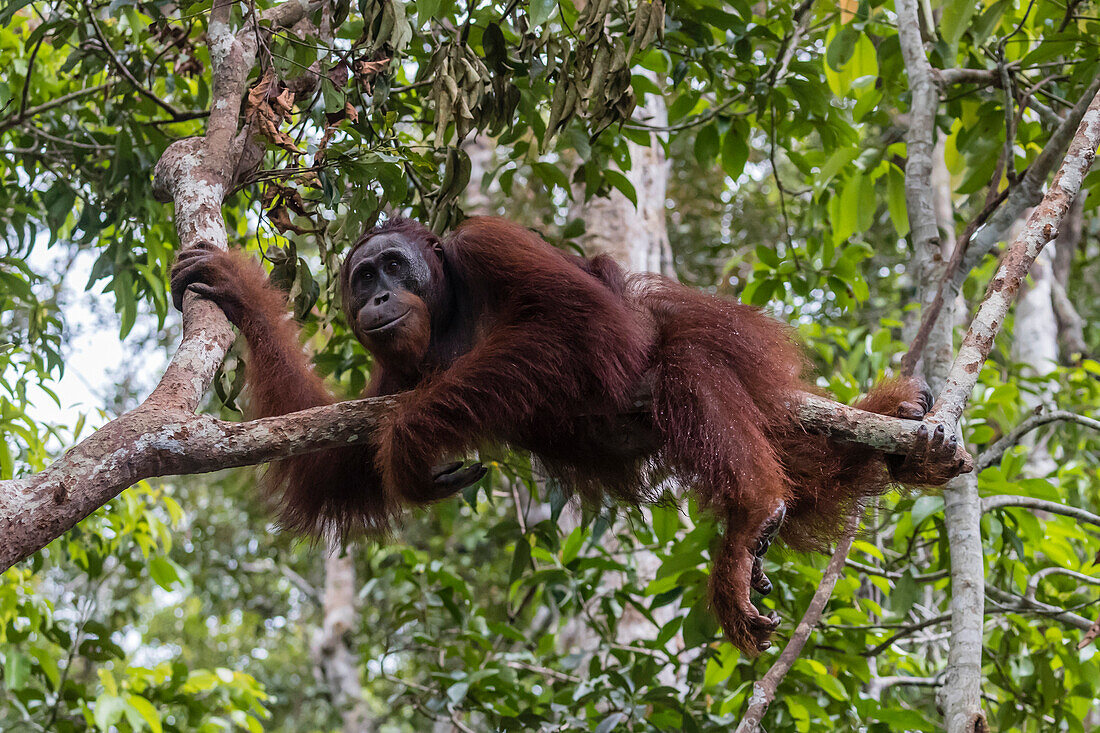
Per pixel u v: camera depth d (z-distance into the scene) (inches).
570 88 259.0
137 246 388.2
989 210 326.0
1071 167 240.4
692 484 241.3
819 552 278.5
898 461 257.0
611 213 534.9
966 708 268.7
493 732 385.7
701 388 237.1
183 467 172.6
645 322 259.3
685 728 329.4
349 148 248.8
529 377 224.5
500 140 343.6
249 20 257.9
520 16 285.1
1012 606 350.0
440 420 218.4
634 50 254.8
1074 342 728.3
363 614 950.4
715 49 349.4
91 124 415.8
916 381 271.7
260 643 1200.2
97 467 157.8
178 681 436.1
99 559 437.4
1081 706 359.6
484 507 799.1
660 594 337.4
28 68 342.0
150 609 1146.7
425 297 258.5
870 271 813.9
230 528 965.8
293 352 253.8
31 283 382.3
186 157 242.5
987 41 384.8
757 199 887.7
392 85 306.2
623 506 274.7
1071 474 452.4
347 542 279.4
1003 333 594.6
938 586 401.4
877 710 329.4
